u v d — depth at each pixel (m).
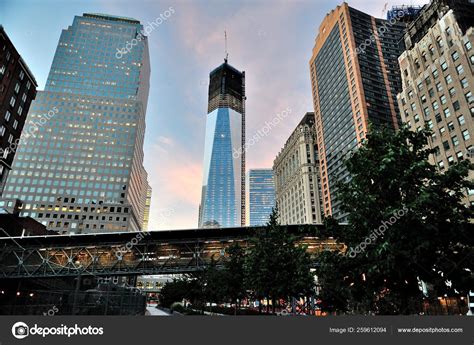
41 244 44.78
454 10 64.12
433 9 71.69
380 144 11.53
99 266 44.25
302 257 22.23
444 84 61.12
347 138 118.69
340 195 11.62
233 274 33.00
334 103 131.88
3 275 42.00
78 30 169.38
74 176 131.50
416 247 9.05
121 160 139.75
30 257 45.59
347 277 11.40
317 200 146.38
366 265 10.16
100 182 133.00
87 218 123.31
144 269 43.44
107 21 175.25
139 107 152.62
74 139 139.00
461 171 10.01
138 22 189.38
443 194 10.07
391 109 116.06
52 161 132.12
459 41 59.22
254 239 24.19
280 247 22.70
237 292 32.62
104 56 166.50
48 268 44.16
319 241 40.12
